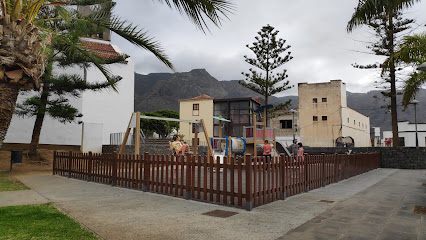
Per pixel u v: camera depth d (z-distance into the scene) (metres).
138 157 8.66
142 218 5.23
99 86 17.17
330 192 8.57
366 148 23.91
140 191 8.23
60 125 23.45
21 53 4.79
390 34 20.36
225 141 16.91
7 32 4.73
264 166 6.65
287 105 28.61
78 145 23.89
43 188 8.74
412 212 5.95
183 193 7.82
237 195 6.22
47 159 17.53
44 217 5.07
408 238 4.25
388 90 23.44
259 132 20.39
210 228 4.66
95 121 26.36
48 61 14.68
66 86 16.00
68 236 4.06
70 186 9.18
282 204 6.67
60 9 9.94
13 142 21.73
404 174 15.27
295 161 8.16
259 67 28.09
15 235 4.00
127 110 28.38
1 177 11.33
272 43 26.34
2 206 6.02
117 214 5.51
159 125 53.25
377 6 7.66
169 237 4.18
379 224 5.01
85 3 11.63
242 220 5.18
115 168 9.39
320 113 48.72
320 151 28.27
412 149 19.75
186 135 43.62
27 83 5.02
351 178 12.73
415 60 9.77
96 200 6.89
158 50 8.52
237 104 42.09
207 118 42.81
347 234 4.43
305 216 5.54
